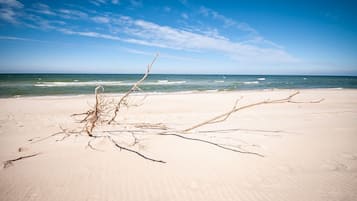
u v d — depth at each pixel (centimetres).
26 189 232
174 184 246
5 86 2367
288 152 351
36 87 2286
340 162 309
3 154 331
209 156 332
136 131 494
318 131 491
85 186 239
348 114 732
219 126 551
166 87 2730
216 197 221
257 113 770
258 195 225
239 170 283
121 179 256
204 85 3244
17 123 582
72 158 317
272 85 3397
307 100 1288
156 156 330
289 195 225
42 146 370
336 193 228
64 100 1200
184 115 746
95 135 449
